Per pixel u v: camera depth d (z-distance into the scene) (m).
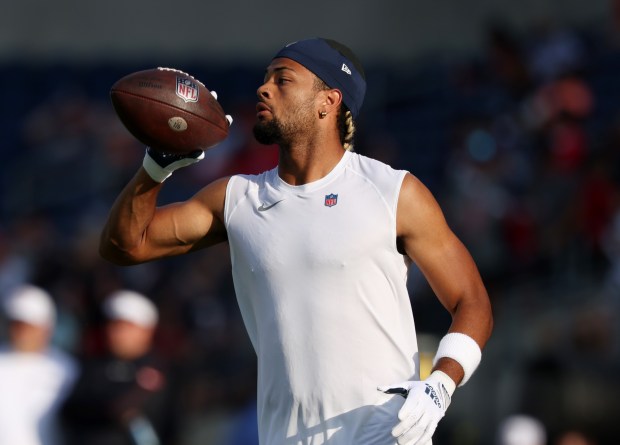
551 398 29.69
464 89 54.22
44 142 58.25
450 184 44.81
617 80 51.00
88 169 54.28
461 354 12.75
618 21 53.25
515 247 39.59
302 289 12.91
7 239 45.53
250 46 65.44
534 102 46.62
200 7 66.00
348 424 12.86
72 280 39.91
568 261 38.41
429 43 62.47
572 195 40.12
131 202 13.41
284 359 12.97
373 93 58.47
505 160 44.62
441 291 13.20
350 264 12.78
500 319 36.09
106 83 64.38
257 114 13.39
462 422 33.56
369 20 63.91
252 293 13.31
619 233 37.59
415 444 12.05
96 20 66.19
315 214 13.00
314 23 65.00
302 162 13.27
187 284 42.44
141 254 13.79
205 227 13.73
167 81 13.12
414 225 12.95
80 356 28.97
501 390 33.34
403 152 52.94
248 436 25.98
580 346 32.50
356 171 13.25
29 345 23.94
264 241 13.10
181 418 33.66
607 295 35.59
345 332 12.83
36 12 66.31
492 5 61.66
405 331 13.16
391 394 12.63
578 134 44.00
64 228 52.56
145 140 13.16
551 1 60.38
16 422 23.05
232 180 13.67
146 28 66.06
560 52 49.78
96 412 23.78
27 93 64.25
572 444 28.41
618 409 29.70
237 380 33.97
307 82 13.29
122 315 24.25
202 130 13.19
